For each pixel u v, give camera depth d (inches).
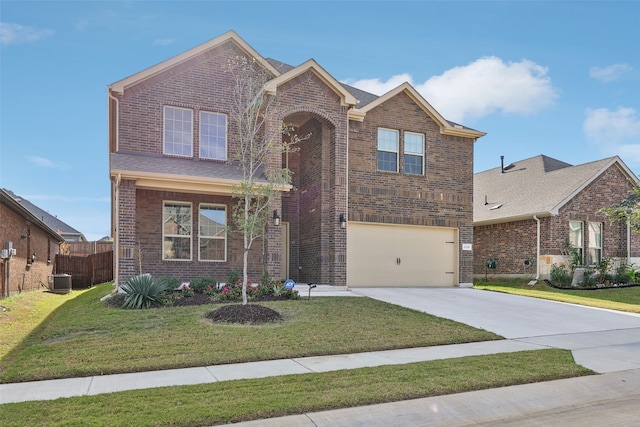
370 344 346.9
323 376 263.6
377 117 695.7
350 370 277.4
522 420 215.3
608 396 251.9
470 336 382.6
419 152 724.7
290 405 213.6
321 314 437.1
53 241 999.0
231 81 632.4
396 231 702.5
